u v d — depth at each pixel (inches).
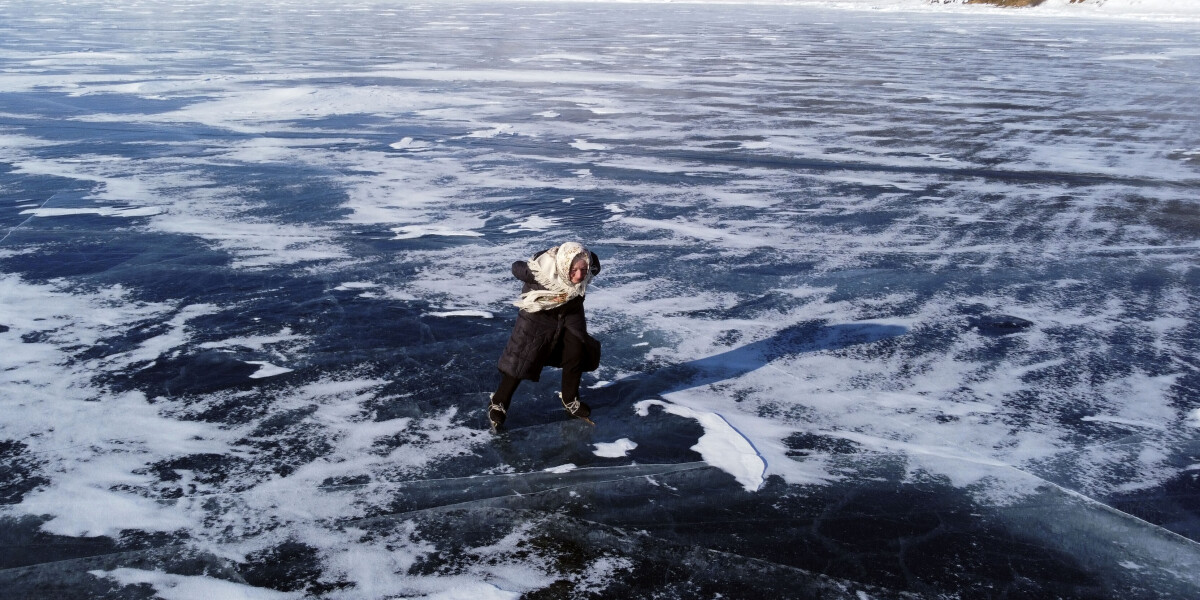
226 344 231.6
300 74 850.8
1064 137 580.4
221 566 141.9
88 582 137.6
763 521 157.5
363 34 1392.7
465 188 416.5
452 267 299.3
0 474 167.5
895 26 1804.9
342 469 171.9
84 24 1544.0
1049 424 195.6
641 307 264.2
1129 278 297.6
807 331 247.9
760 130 593.9
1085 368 225.3
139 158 472.4
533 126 595.8
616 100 725.3
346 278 285.7
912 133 589.9
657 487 167.9
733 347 235.8
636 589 138.2
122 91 725.9
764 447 183.5
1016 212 386.3
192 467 171.8
